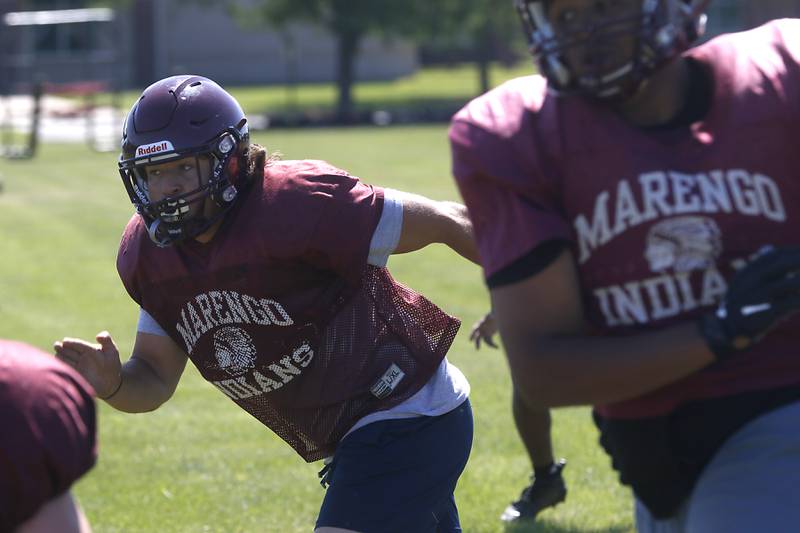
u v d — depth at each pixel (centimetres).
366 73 19262
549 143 859
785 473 845
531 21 871
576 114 861
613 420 908
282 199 1184
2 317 3541
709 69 883
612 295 859
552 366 836
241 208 1185
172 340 1284
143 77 17425
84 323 3444
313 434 1262
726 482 862
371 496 1211
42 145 10000
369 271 1227
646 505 919
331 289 1206
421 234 1227
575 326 853
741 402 866
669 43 848
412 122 11844
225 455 2269
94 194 6744
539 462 1820
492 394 2606
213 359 1240
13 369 720
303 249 1175
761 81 868
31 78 15600
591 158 852
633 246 848
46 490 718
